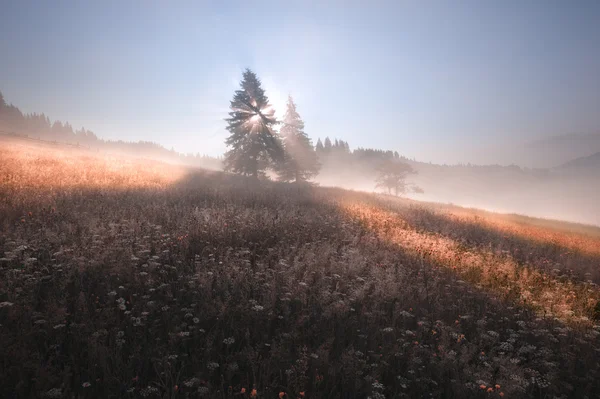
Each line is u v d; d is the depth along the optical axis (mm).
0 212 8766
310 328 4996
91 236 7621
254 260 7562
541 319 5961
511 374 4117
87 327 4258
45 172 16016
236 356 4227
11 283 5008
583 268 10438
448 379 4160
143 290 5562
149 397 3504
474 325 5645
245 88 35125
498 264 9508
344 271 7301
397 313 5594
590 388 4254
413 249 9977
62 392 3430
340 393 3824
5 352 3664
